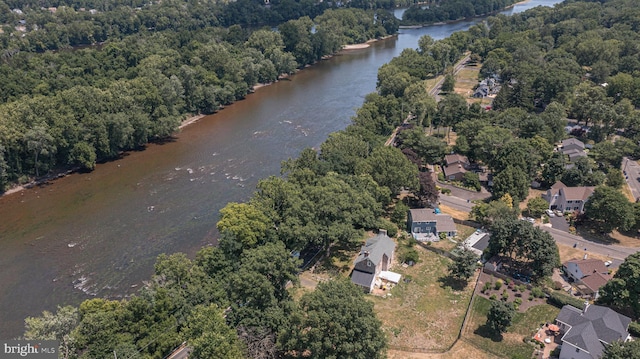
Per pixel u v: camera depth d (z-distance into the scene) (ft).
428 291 269.85
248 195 375.66
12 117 379.14
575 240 316.40
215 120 550.77
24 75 486.38
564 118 501.97
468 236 325.62
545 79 566.77
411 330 237.04
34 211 353.31
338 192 297.94
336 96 634.02
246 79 642.63
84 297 263.29
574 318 228.84
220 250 245.24
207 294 217.56
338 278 273.95
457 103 510.58
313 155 356.59
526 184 360.89
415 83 589.73
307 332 194.59
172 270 226.17
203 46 613.93
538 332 232.53
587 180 375.25
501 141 411.54
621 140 435.94
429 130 527.40
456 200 377.71
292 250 281.74
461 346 225.76
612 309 241.96
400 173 346.74
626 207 313.94
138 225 334.85
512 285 270.26
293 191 297.94
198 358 179.83
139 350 187.62
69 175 413.18
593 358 201.77
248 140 490.08
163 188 388.78
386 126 493.36
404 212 341.41
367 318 190.90
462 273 270.46
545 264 269.03
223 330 190.39
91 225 335.06
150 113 481.05
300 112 573.33
